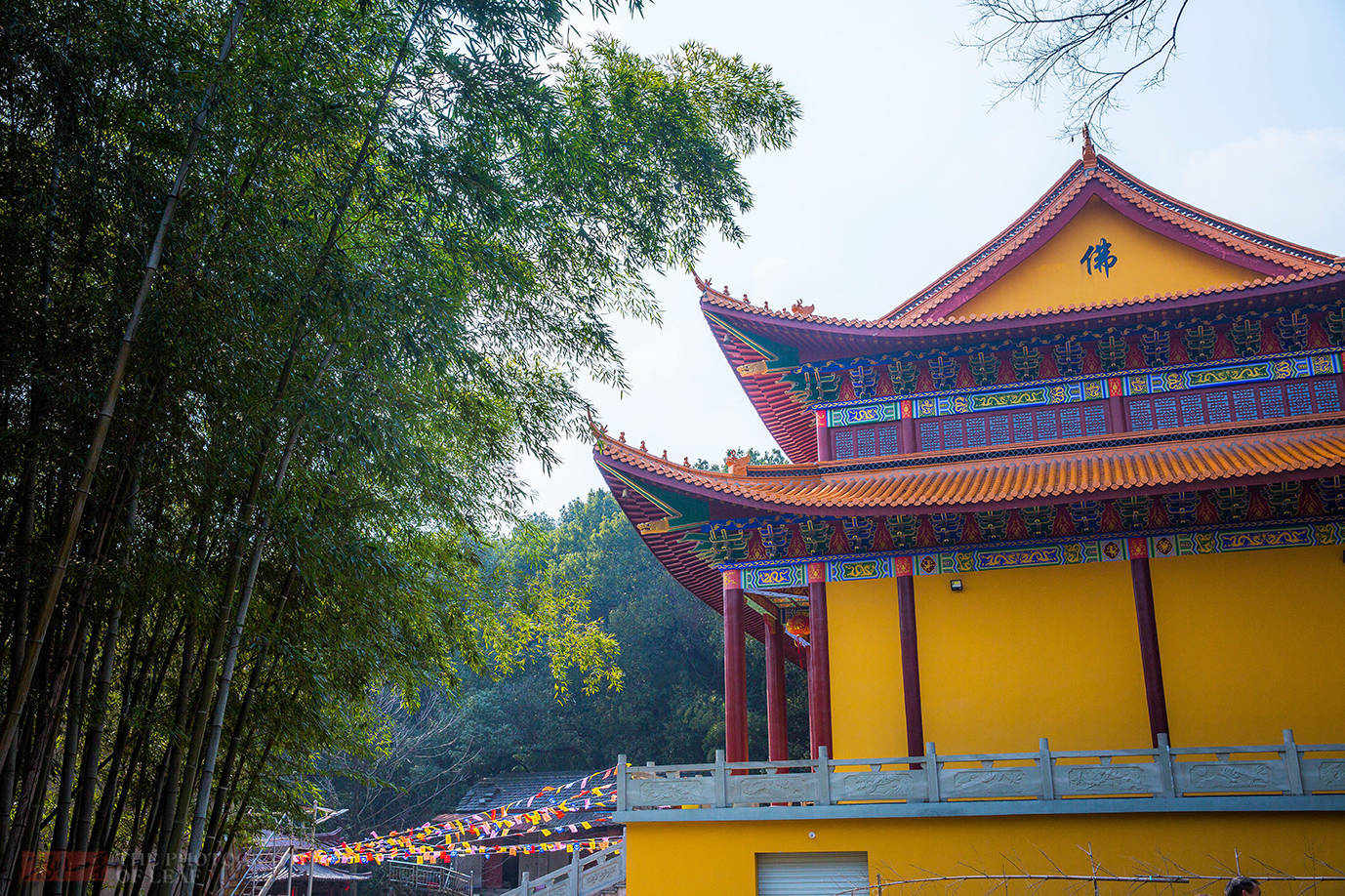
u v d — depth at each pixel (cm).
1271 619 1617
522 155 1234
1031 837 1409
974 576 1762
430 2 1070
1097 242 2025
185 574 1004
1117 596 1694
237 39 1031
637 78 1367
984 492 1661
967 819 1434
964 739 1683
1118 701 1642
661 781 1534
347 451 1163
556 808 2581
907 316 2031
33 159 907
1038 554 1747
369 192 1074
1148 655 1639
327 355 1073
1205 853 1352
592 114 1331
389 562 1242
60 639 985
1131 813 1386
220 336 962
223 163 978
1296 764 1352
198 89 917
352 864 4206
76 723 1009
